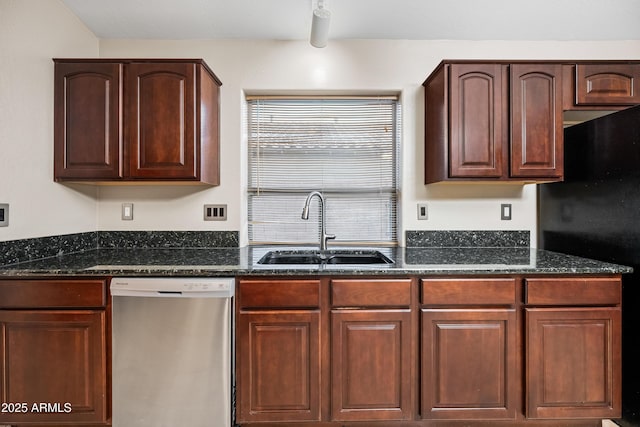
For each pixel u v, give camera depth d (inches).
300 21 74.9
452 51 82.4
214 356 55.1
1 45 55.8
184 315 55.1
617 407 56.9
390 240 89.0
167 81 67.7
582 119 78.7
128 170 67.6
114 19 73.8
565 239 73.6
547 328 57.0
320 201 81.4
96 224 81.0
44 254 65.1
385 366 56.9
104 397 55.6
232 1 67.7
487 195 82.9
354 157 89.1
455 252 76.0
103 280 55.6
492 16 72.6
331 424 59.2
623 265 58.7
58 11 67.6
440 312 56.9
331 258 79.4
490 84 68.0
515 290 57.4
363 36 80.9
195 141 68.1
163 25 76.2
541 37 80.7
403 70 82.6
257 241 89.4
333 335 56.6
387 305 56.9
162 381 55.2
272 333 56.4
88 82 66.9
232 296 56.2
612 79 68.6
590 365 57.1
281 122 88.6
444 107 69.6
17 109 58.8
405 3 68.1
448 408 57.2
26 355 55.0
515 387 57.2
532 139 67.9
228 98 82.1
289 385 56.6
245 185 86.6
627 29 77.0
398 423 59.5
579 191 69.5
